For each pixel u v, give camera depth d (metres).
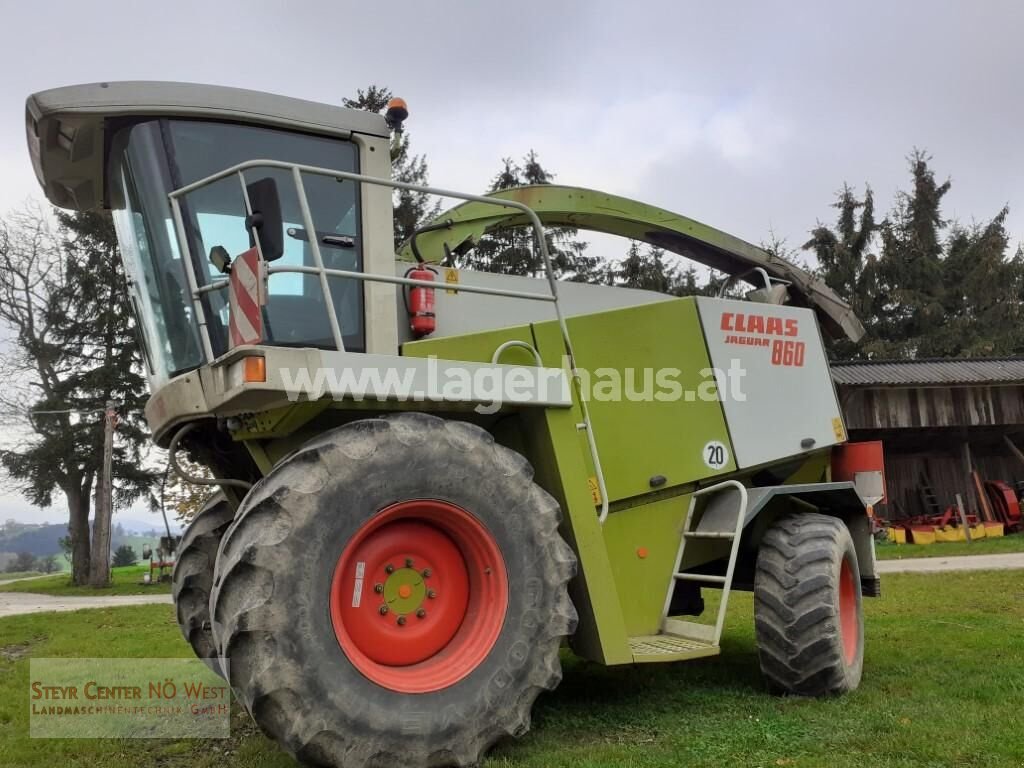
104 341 25.31
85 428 24.50
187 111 3.75
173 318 3.94
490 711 3.23
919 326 32.31
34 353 25.02
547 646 3.43
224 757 3.69
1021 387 18.95
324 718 2.89
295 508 2.97
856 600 4.86
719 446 4.81
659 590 4.52
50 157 4.18
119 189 4.23
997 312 32.19
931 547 16.36
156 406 3.99
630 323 4.62
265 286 3.12
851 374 18.62
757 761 3.22
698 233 6.10
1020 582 9.70
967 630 6.32
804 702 4.25
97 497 25.08
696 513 4.77
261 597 2.86
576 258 28.47
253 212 3.25
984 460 20.61
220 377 3.25
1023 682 4.45
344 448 3.12
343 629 3.06
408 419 3.33
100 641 8.02
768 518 4.95
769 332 5.22
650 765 3.18
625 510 4.48
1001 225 34.22
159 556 23.39
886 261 32.69
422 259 5.05
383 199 4.04
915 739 3.40
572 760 3.26
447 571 3.46
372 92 26.30
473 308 4.48
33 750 3.86
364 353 3.56
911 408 18.48
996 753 3.18
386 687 3.06
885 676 4.84
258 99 3.87
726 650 5.98
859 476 5.45
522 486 3.51
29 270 25.30
